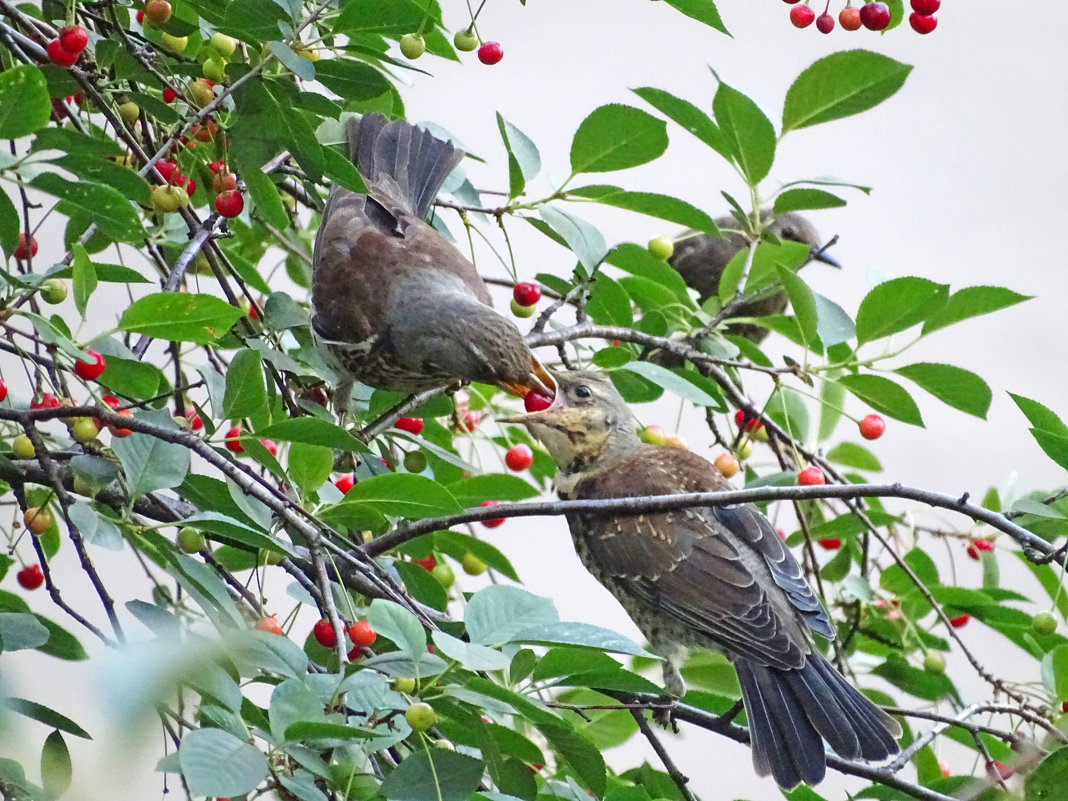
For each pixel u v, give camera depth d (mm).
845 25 9336
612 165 9812
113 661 4500
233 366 6895
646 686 6660
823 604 10352
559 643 6375
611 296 10492
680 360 11609
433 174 11117
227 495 7207
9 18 8375
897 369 9703
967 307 9500
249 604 7324
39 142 6547
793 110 10422
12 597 7168
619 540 10664
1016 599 10477
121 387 7453
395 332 10336
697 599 10289
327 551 7020
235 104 7562
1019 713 8445
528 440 11461
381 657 6254
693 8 7754
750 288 11141
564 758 6695
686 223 10086
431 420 10172
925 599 10531
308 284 11406
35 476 7391
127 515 6840
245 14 7281
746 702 9750
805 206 10859
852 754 9297
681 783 8406
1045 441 7664
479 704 6148
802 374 10125
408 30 7871
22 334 6906
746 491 7523
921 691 10195
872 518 10461
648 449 11250
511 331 10305
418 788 5980
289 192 10703
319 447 7160
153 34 9148
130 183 6918
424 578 8688
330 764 6230
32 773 5934
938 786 8656
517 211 10055
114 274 7395
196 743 5375
